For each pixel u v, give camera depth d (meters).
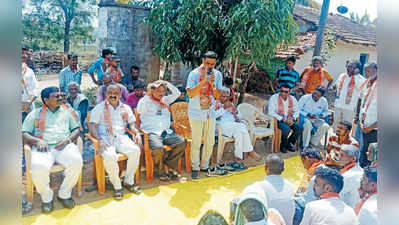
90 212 3.47
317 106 6.09
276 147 5.82
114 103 4.11
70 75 5.74
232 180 4.56
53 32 9.51
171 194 4.02
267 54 6.72
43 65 9.65
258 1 6.18
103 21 7.62
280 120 5.69
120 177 4.23
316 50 7.50
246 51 6.79
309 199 3.02
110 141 3.95
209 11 6.55
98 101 5.12
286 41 6.93
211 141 4.66
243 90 8.21
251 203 2.43
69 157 3.51
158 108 4.55
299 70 10.91
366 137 4.52
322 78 6.56
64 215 3.38
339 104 6.25
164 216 3.51
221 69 7.74
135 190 3.98
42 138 3.57
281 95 5.71
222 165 5.01
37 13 9.15
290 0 6.57
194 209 3.69
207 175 4.65
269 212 2.59
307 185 3.35
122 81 6.46
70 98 5.16
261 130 5.70
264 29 6.15
